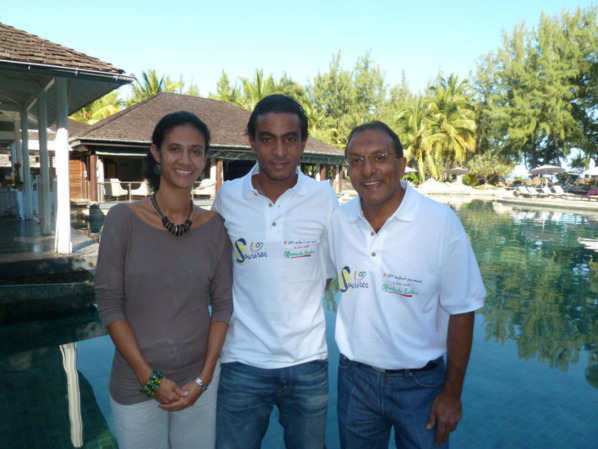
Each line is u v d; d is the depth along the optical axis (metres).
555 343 4.86
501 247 11.21
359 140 1.72
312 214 1.96
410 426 1.81
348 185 37.59
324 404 2.02
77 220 14.02
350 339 1.91
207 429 1.89
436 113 38.28
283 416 2.09
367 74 47.44
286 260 1.92
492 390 3.73
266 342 1.92
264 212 1.92
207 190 18.61
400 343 1.79
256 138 1.85
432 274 1.74
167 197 1.73
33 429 3.00
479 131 44.50
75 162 18.70
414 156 37.75
